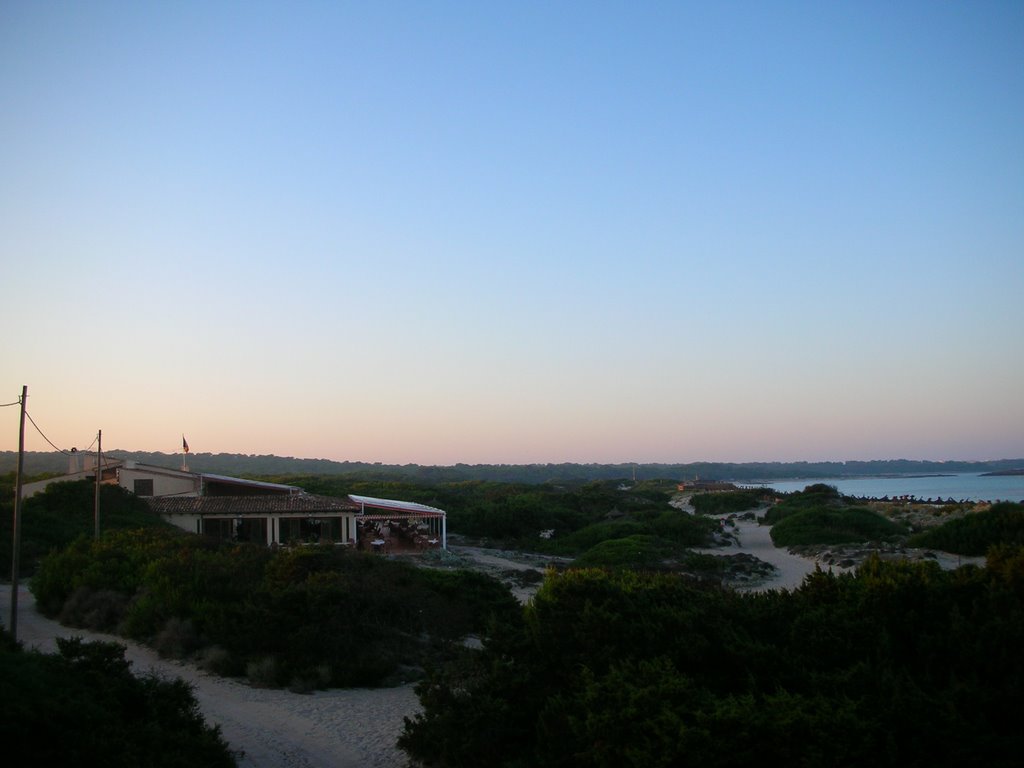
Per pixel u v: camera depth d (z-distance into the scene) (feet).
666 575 50.62
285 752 39.78
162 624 63.41
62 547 113.09
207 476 159.33
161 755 31.45
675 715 27.68
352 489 256.52
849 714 26.17
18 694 29.68
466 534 187.32
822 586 39.34
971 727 25.79
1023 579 35.40
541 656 36.70
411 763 37.22
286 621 57.67
